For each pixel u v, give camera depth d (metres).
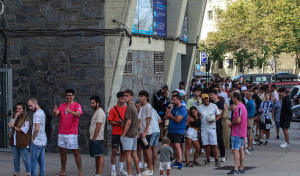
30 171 10.66
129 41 14.65
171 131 11.97
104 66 14.20
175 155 12.09
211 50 44.41
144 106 11.23
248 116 14.92
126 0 13.95
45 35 14.68
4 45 15.03
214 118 12.33
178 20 20.06
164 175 11.19
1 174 11.20
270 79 39.19
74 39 14.44
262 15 55.78
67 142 10.58
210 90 13.26
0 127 14.88
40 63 14.80
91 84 14.34
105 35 14.13
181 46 22.92
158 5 19.31
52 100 14.74
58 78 14.65
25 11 14.83
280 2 51.09
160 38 19.42
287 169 11.92
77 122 10.68
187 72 24.39
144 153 11.24
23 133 10.54
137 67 17.42
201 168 12.14
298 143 17.08
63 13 14.48
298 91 26.59
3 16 15.00
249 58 53.25
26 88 14.94
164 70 20.23
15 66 15.01
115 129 10.98
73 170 11.80
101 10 14.13
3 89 14.91
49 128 10.55
